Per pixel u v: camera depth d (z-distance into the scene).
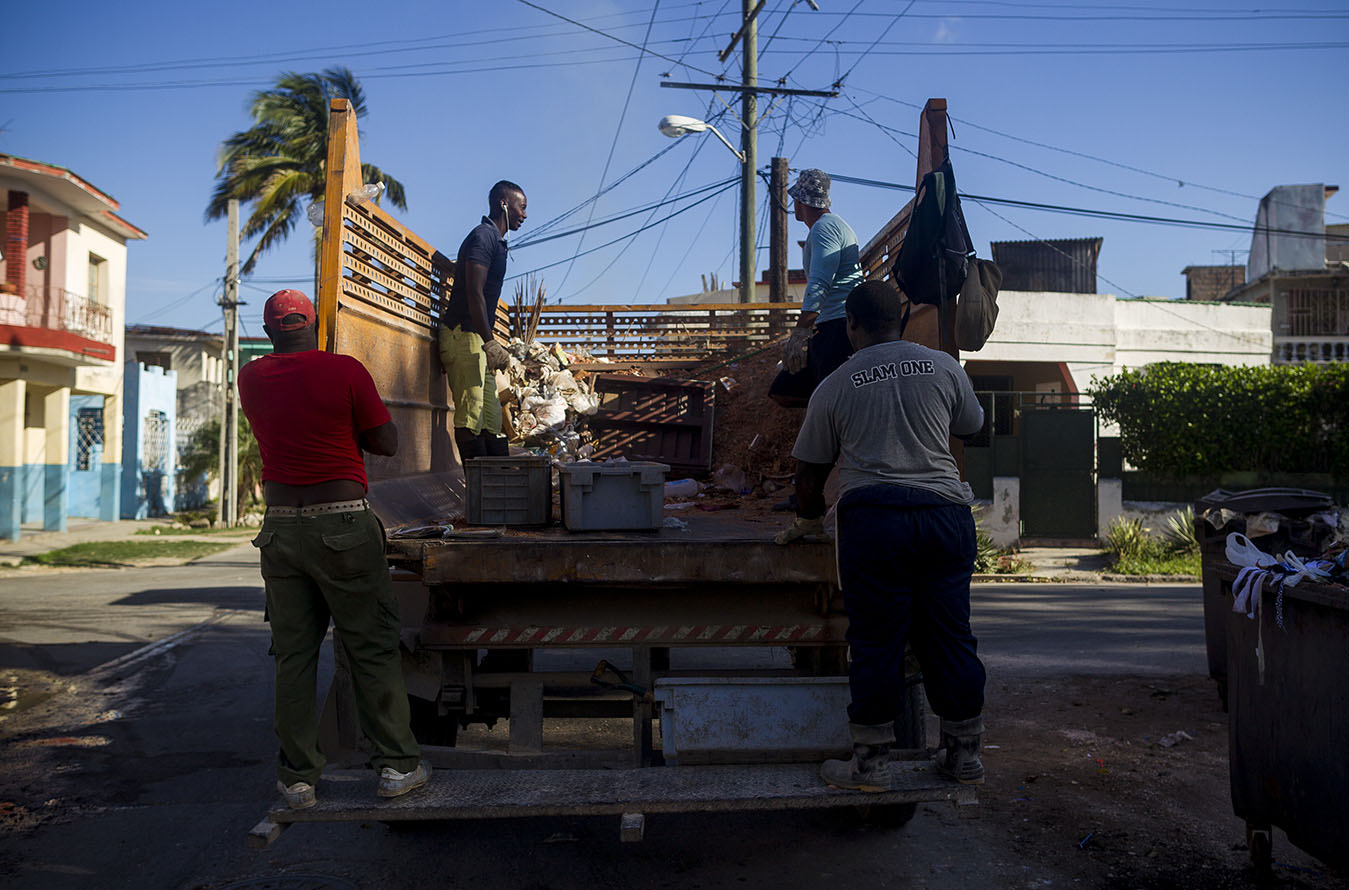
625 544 3.84
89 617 11.13
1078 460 16.75
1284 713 3.68
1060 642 9.14
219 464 28.20
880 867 4.07
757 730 3.73
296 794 3.34
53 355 21.61
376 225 4.90
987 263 4.33
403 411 5.31
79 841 4.46
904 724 4.36
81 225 23.75
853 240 4.89
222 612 11.50
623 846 4.35
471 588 4.00
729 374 8.76
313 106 27.98
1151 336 21.27
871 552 3.30
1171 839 4.33
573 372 8.87
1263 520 6.04
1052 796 4.91
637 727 4.02
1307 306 25.36
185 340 35.72
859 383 3.45
